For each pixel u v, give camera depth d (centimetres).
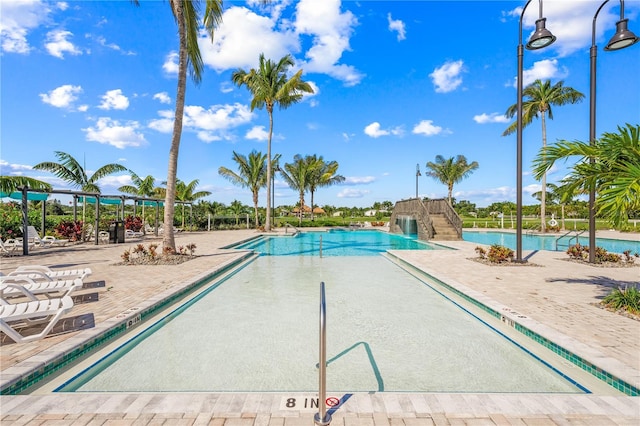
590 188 503
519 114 918
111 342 393
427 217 1741
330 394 257
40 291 462
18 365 292
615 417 225
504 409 234
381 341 410
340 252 1407
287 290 686
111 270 805
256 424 218
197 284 681
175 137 1014
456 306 562
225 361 354
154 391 295
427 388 298
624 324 400
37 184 1302
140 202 2362
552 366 340
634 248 1490
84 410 232
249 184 2797
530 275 741
